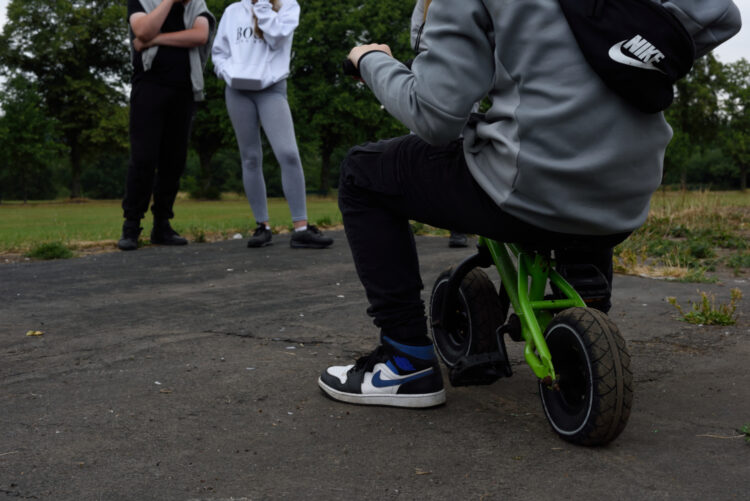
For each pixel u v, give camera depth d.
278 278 4.63
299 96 40.12
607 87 1.62
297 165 6.08
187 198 49.16
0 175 82.56
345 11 40.19
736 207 10.21
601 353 1.70
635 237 6.89
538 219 1.74
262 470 1.65
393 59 1.95
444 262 5.19
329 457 1.73
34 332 3.10
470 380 2.09
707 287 4.30
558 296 2.10
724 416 2.04
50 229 11.55
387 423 1.99
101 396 2.22
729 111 62.28
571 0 1.60
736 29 1.76
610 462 1.69
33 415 2.04
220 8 38.72
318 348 2.84
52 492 1.53
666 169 51.00
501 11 1.63
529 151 1.67
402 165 2.01
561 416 1.84
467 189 1.87
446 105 1.68
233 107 6.00
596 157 1.64
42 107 46.81
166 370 2.53
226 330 3.15
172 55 6.09
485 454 1.75
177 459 1.72
